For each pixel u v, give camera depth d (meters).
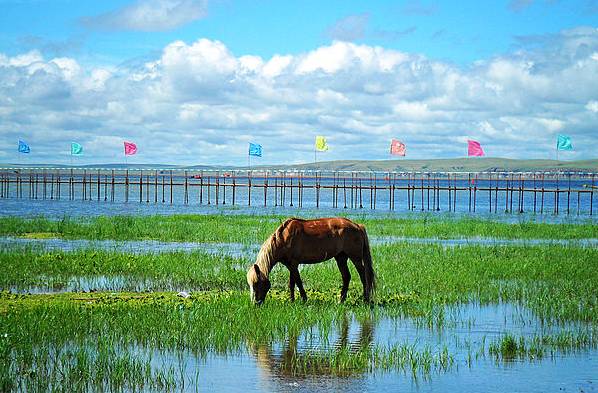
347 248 17.36
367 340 13.91
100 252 26.66
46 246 31.83
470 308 17.11
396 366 12.19
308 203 97.44
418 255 27.12
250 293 17.05
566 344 13.62
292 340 13.77
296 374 11.70
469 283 20.30
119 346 13.11
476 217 63.12
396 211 74.25
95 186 177.50
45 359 11.89
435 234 40.62
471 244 34.34
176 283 20.61
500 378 11.61
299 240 16.84
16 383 10.90
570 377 11.70
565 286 19.88
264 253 16.64
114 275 22.05
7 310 15.76
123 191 143.38
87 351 12.43
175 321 14.42
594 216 68.19
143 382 11.09
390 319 15.76
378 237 38.53
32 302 17.05
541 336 14.31
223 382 11.24
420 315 16.14
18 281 20.36
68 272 22.27
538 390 11.07
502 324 15.40
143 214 61.97
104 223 44.53
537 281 21.06
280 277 21.25
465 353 13.05
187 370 11.84
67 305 16.03
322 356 12.74
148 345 13.23
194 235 37.59
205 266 23.39
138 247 32.06
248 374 11.66
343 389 11.00
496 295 18.59
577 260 25.94
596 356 12.91
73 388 10.70
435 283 20.30
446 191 173.50
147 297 17.98
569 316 16.02
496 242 36.59
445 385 11.25
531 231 42.78
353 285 20.28
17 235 37.03
